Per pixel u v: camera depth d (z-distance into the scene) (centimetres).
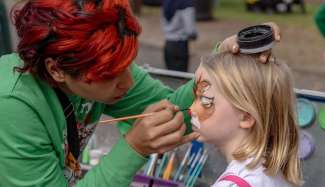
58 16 114
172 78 218
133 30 120
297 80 588
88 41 113
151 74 221
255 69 135
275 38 136
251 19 941
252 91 133
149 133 125
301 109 197
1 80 125
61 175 134
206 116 139
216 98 137
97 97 124
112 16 115
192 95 155
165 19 494
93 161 221
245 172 133
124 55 117
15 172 124
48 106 128
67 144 143
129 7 123
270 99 134
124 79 124
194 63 632
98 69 115
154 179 207
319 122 195
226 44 147
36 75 125
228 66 136
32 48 116
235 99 134
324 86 568
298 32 820
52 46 114
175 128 127
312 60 661
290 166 140
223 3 1096
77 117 147
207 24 892
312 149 195
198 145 211
